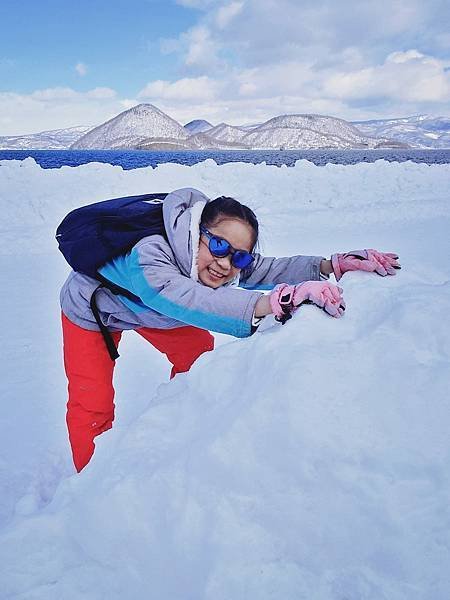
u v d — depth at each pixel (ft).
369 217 26.96
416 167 36.40
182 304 5.18
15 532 4.36
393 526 3.39
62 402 9.51
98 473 4.76
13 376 10.45
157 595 3.67
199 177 30.94
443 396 3.95
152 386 10.19
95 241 5.76
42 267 17.99
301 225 25.12
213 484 3.92
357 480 3.60
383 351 4.33
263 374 4.41
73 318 6.44
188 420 4.81
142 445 4.74
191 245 5.37
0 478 7.29
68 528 4.35
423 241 22.27
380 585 3.20
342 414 3.92
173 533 3.83
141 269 5.32
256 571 3.37
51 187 26.22
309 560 3.41
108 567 3.95
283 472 3.79
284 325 4.86
